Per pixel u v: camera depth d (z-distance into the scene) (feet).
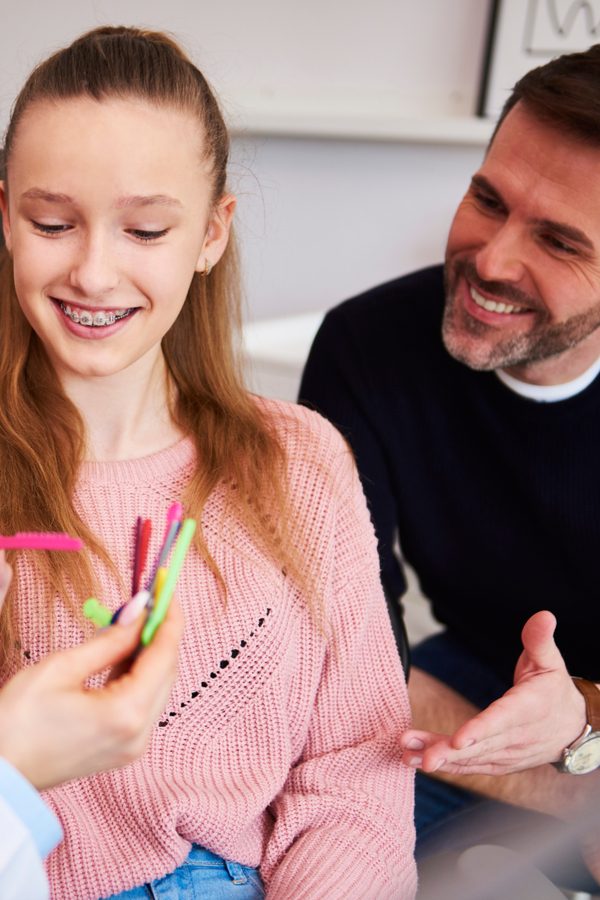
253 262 8.13
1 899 1.98
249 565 3.20
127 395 3.17
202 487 3.24
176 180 2.81
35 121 2.71
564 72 3.63
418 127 8.07
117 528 3.12
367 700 3.46
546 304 3.83
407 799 3.34
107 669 2.97
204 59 7.52
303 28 7.80
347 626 3.41
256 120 7.48
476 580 4.56
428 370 4.40
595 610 4.38
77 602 2.95
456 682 4.65
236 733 3.15
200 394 3.47
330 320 4.71
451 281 4.09
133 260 2.79
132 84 2.75
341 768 3.31
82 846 2.85
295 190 8.17
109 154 2.67
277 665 3.18
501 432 4.26
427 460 4.49
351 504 3.55
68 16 7.09
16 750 2.08
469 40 8.29
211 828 2.95
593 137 3.52
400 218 8.77
